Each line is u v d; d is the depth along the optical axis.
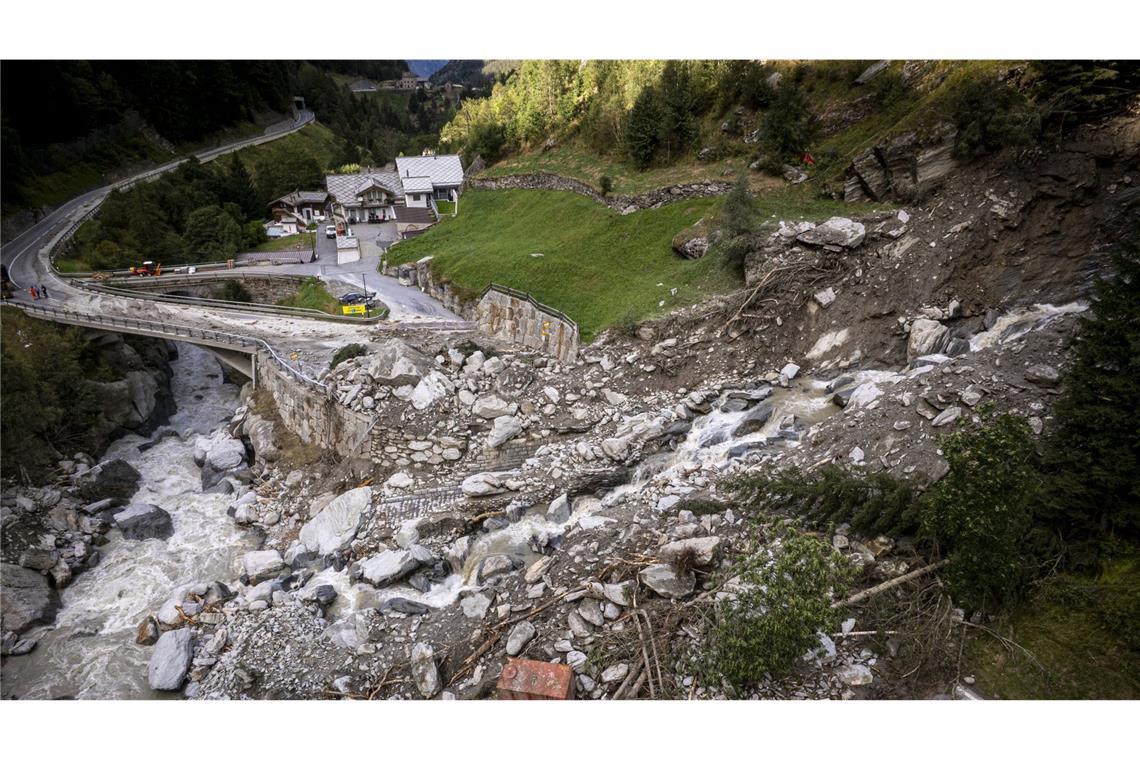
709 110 58.81
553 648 19.25
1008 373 23.20
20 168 72.12
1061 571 17.53
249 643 22.62
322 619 23.70
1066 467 18.11
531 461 31.44
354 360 38.25
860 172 38.34
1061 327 23.86
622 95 66.50
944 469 21.05
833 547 19.34
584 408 34.38
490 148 81.94
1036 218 29.61
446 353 38.44
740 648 16.31
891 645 17.38
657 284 41.66
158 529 32.06
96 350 46.25
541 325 41.31
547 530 26.33
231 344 44.72
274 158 105.19
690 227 45.47
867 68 48.62
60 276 58.25
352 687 19.84
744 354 34.56
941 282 30.62
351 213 85.94
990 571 17.09
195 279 61.09
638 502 26.05
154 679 21.72
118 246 65.31
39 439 36.25
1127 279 17.80
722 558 20.86
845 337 32.56
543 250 52.94
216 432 42.88
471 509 28.86
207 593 26.30
